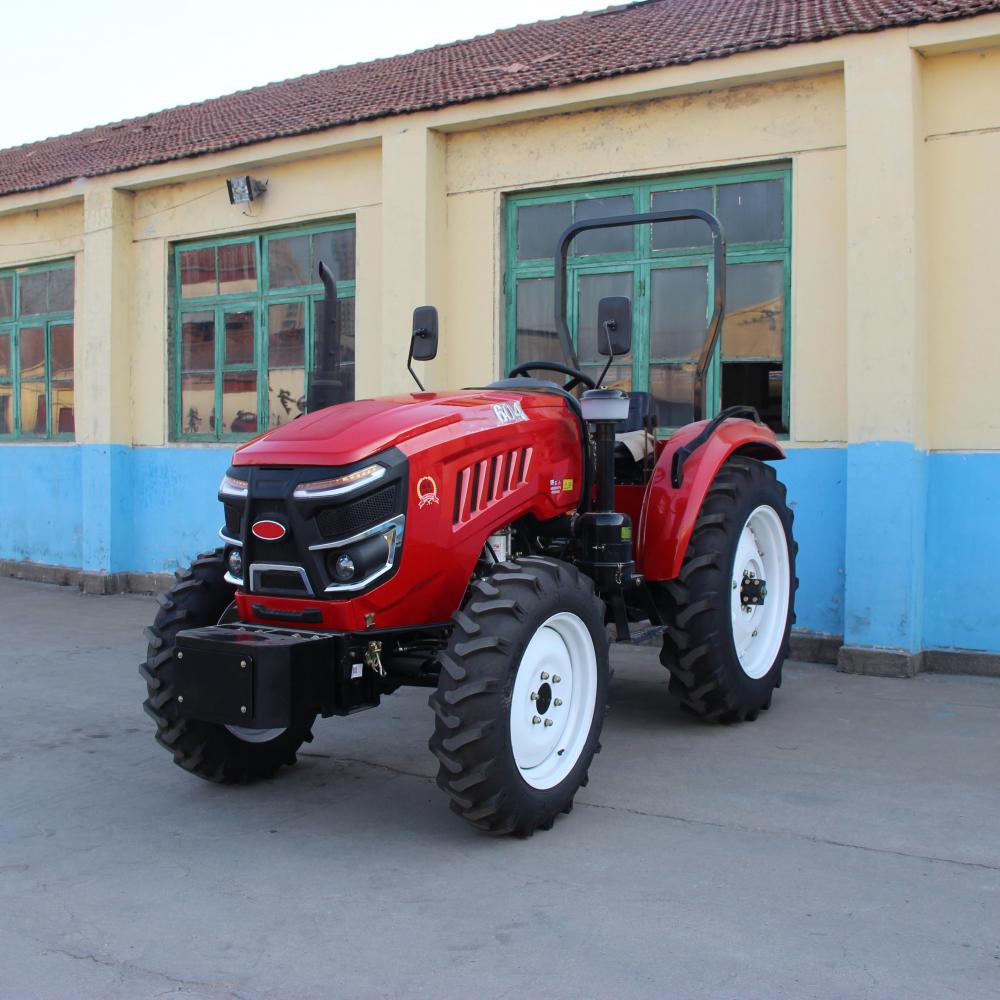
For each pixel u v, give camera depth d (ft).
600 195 26.48
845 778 15.06
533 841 12.84
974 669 21.58
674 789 14.65
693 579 16.72
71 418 37.76
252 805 14.38
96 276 34.78
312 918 10.85
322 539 12.84
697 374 17.47
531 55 30.17
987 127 21.42
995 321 21.44
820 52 22.17
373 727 18.25
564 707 13.61
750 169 24.43
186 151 32.27
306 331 32.09
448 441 13.32
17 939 10.49
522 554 15.35
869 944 10.11
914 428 21.09
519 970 9.70
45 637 26.94
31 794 14.89
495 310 27.81
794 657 23.15
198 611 14.65
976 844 12.59
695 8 30.55
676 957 9.89
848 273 21.66
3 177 40.34
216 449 33.27
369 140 29.07
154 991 9.46
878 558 21.44
